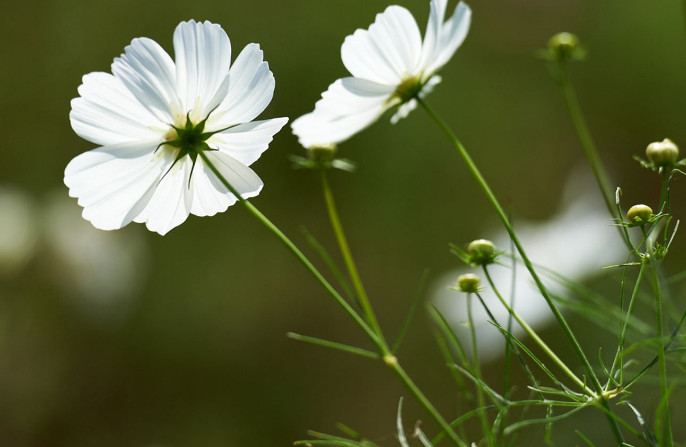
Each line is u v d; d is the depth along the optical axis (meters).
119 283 1.83
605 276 1.08
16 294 1.74
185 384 1.94
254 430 1.90
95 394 1.87
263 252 2.07
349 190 2.09
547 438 0.78
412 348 1.89
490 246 0.79
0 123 2.11
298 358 1.97
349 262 0.82
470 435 1.50
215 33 0.78
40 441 1.82
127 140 0.79
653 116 2.09
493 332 0.99
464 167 2.11
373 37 0.82
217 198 0.79
